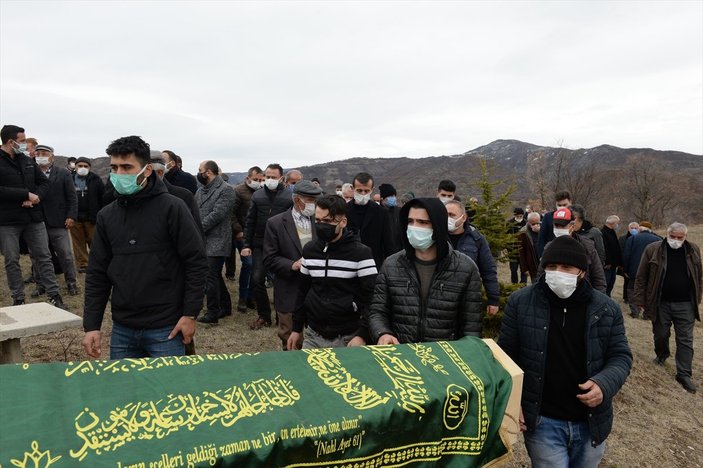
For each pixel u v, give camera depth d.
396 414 1.80
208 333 5.70
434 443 1.92
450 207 4.50
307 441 1.58
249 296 6.96
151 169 2.85
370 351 2.09
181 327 2.88
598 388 2.36
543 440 2.58
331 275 3.27
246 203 8.05
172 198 2.89
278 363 1.84
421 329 2.77
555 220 5.07
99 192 7.76
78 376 1.56
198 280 2.92
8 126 5.22
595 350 2.51
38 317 3.34
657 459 4.38
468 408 2.03
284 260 4.33
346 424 1.67
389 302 2.89
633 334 8.29
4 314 3.41
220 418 1.54
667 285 6.37
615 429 4.77
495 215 5.64
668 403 5.70
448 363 2.16
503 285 5.33
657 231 31.09
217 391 1.63
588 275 5.13
